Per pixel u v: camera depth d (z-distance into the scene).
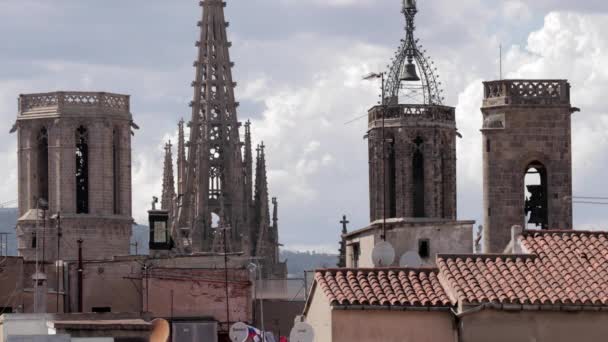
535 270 102.38
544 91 155.88
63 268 149.62
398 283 101.38
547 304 99.44
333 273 102.12
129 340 101.75
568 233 106.44
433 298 100.06
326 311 100.50
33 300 140.12
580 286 101.00
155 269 146.62
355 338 99.00
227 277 144.88
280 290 158.38
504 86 156.12
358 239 128.38
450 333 99.44
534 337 99.44
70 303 147.25
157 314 144.75
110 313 122.94
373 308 99.12
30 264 147.88
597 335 99.69
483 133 155.88
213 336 131.62
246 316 145.38
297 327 99.56
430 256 123.69
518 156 155.25
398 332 99.19
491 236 154.88
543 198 156.38
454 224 123.69
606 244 105.06
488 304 99.06
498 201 155.12
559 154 155.50
